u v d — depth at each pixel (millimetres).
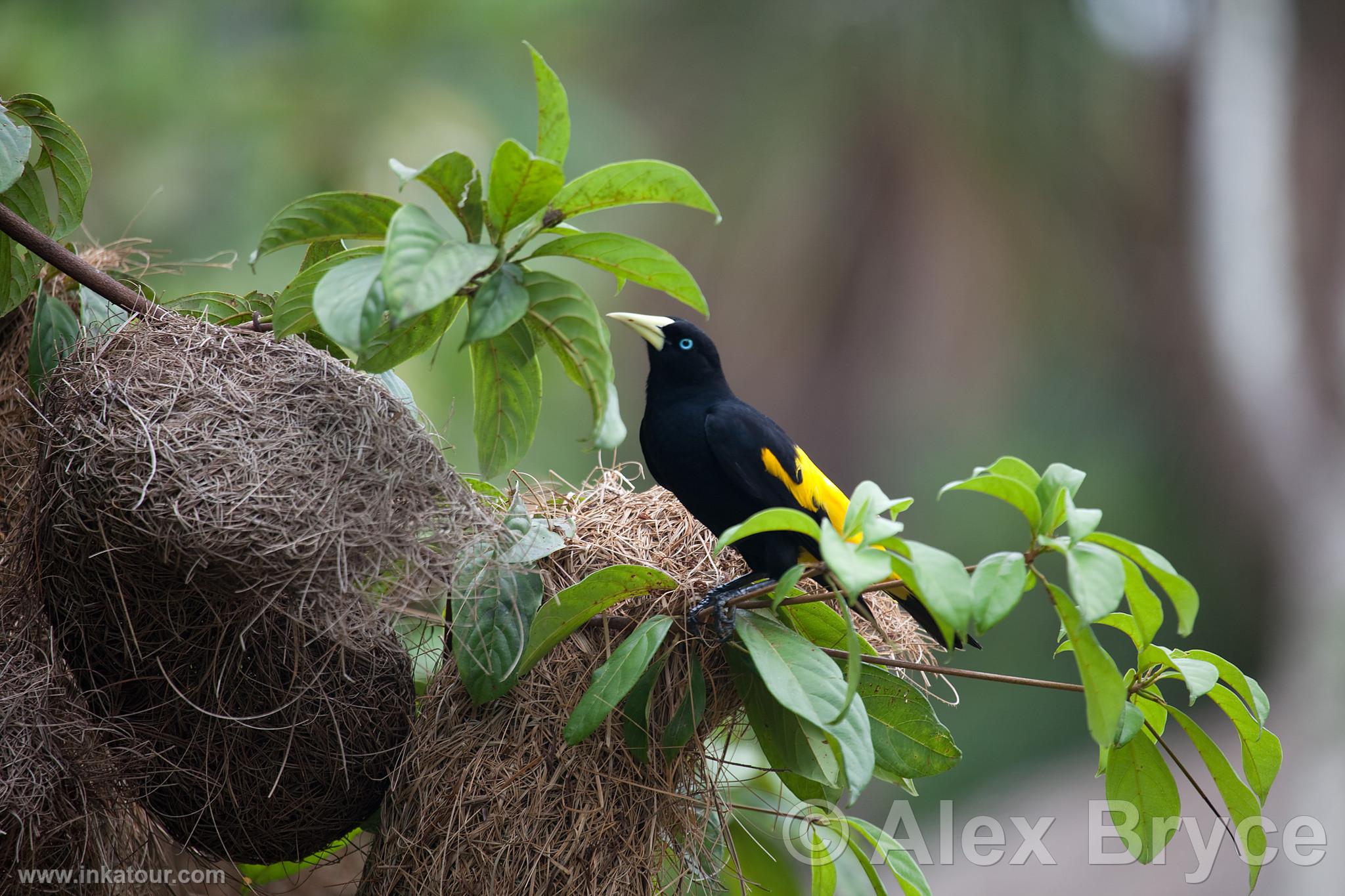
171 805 6500
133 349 6199
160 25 14602
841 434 27375
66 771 6184
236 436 5871
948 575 5012
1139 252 26281
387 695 6695
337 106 13906
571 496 7430
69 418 6020
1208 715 26500
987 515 27750
